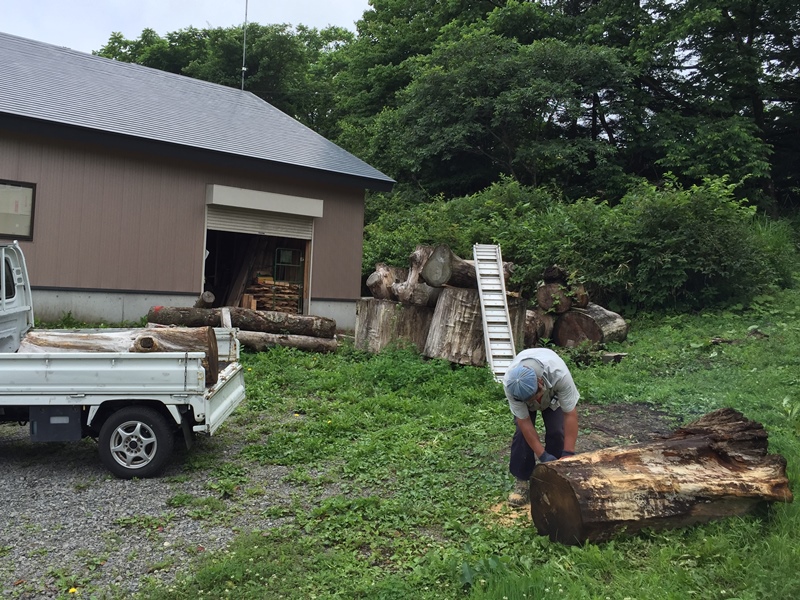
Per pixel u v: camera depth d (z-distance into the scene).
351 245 15.77
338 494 5.29
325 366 10.05
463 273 9.92
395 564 4.03
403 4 29.62
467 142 22.59
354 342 11.43
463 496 5.07
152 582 3.84
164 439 5.66
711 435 4.41
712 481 4.07
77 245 11.93
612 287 13.41
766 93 22.00
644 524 3.94
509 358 9.14
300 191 14.81
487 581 3.53
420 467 5.80
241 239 16.22
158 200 12.89
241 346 10.78
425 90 22.50
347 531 4.51
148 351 5.90
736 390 7.91
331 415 7.57
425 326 10.43
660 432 6.67
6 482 5.54
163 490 5.39
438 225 16.97
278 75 35.00
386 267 11.18
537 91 20.48
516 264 14.53
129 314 12.55
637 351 10.35
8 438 6.87
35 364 5.61
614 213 14.58
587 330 10.70
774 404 7.11
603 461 4.09
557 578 3.54
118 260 12.41
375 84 29.14
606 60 20.61
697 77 22.88
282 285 14.91
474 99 21.45
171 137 12.80
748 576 3.48
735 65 21.41
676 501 3.98
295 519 4.83
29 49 14.55
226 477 5.70
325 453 6.31
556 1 25.20
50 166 11.62
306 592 3.71
